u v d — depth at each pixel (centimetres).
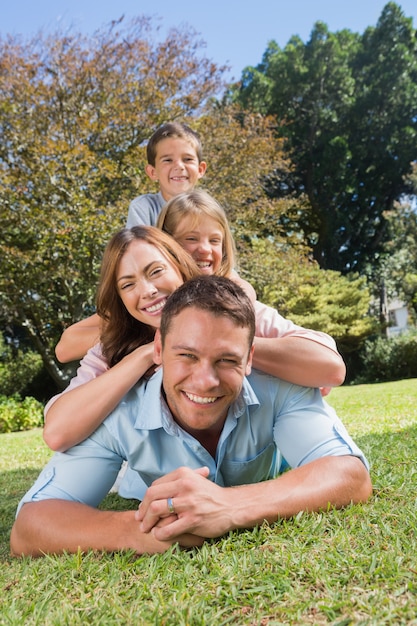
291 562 155
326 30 2700
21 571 174
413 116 2692
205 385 173
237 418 206
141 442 205
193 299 174
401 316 3350
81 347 287
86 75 1244
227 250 301
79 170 1133
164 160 393
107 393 202
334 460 198
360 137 2698
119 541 179
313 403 216
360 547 162
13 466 502
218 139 1358
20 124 1188
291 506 183
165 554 171
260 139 1449
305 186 2659
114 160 1274
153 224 387
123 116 1228
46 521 188
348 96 2661
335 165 2552
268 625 127
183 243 284
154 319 224
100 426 208
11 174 1175
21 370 1675
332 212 2617
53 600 150
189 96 1320
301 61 2686
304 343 216
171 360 178
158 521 176
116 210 1137
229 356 174
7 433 1099
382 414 580
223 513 175
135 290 223
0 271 1230
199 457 203
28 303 1327
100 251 1170
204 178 1341
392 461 282
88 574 164
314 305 1864
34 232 1164
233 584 147
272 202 1625
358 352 1931
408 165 2664
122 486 279
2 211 1173
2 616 142
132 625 132
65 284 1276
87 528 184
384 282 2588
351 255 2659
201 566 162
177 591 147
